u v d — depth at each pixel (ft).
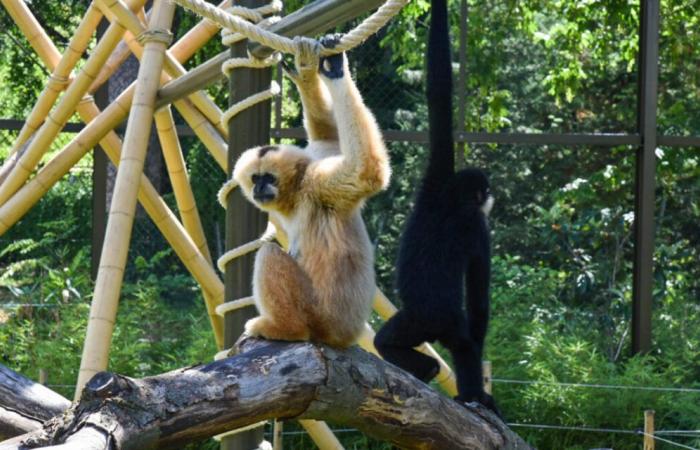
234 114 29.91
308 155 23.68
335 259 22.35
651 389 45.73
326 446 36.76
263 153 23.57
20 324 53.21
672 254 62.28
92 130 37.73
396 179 62.85
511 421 46.60
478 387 28.86
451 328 29.09
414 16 61.87
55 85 38.70
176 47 38.96
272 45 22.56
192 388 19.98
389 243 62.39
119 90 64.49
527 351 50.11
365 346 33.78
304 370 21.44
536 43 68.44
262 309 22.58
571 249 63.46
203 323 54.24
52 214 63.82
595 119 69.77
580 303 61.67
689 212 64.08
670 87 65.21
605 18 64.44
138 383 19.35
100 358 29.91
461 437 24.04
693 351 53.26
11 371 26.35
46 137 37.55
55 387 46.14
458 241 29.73
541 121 69.67
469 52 64.39
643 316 53.78
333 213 22.50
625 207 63.67
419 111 61.82
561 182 67.00
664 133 63.62
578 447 44.91
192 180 60.70
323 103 25.79
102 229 55.16
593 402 46.26
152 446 19.26
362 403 22.48
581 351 50.08
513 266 59.52
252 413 20.79
